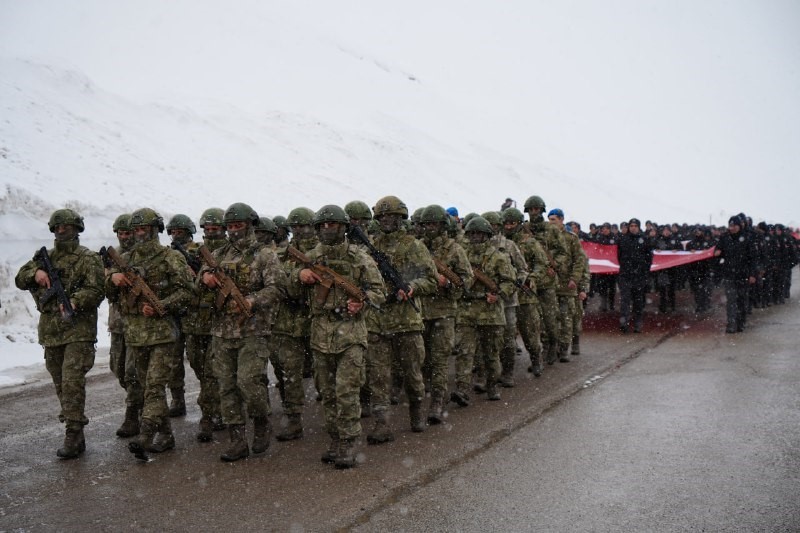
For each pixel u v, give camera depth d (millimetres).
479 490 4723
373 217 6738
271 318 5703
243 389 5480
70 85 23047
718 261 15117
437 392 6609
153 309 5566
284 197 24500
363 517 4305
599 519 4188
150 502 4652
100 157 18156
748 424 6094
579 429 6145
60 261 5730
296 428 6238
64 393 5641
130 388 6227
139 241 5883
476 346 7508
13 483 5059
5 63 21656
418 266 6266
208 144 26875
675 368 8734
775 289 16125
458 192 42125
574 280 9648
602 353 10211
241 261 5570
